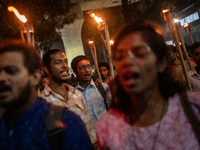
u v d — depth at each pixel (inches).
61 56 91.4
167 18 93.4
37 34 280.4
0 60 41.5
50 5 289.1
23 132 43.0
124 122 41.9
